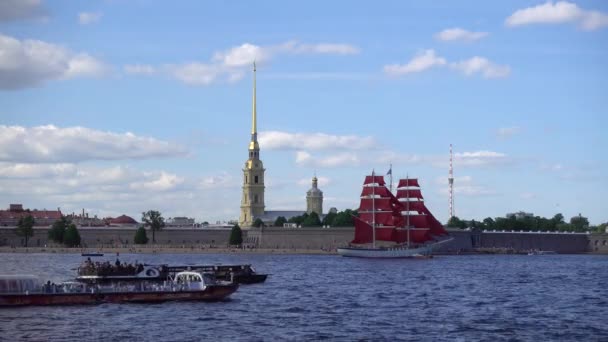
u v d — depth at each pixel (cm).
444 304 14275
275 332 10794
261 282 18575
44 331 10731
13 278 13162
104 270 15838
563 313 13088
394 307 13712
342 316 12431
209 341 10112
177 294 13988
